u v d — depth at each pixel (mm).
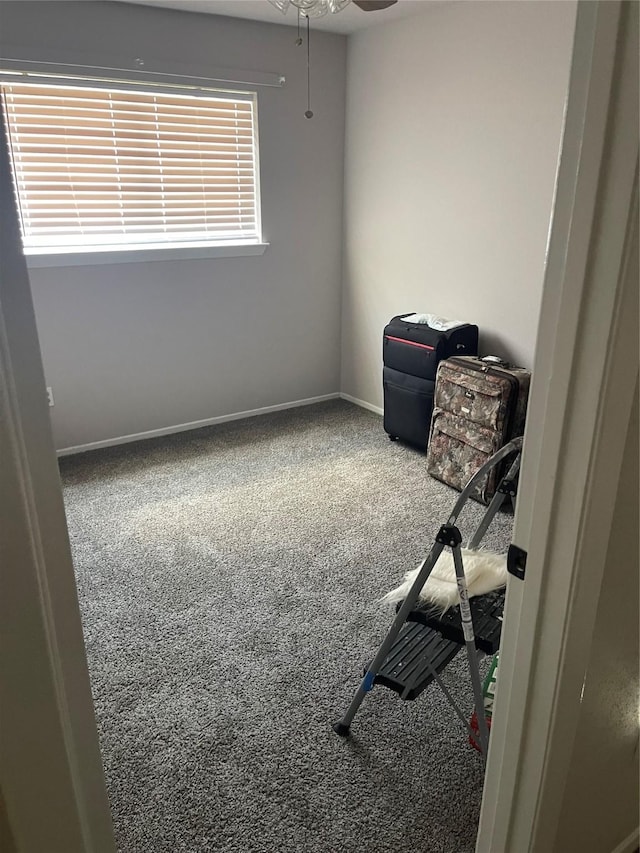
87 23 2996
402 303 3900
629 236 745
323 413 4285
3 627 588
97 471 3389
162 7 3135
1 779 624
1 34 2836
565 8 2660
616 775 1317
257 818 1533
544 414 893
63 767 680
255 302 3996
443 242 3523
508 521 2885
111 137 3271
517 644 1035
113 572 2504
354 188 4035
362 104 3818
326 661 2045
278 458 3562
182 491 3172
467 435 3070
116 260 3400
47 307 3307
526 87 2896
